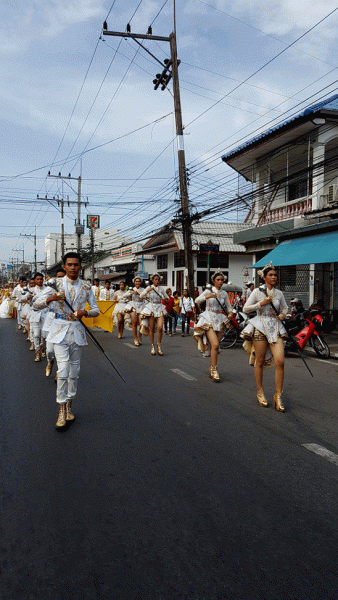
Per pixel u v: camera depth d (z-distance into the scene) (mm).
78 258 4777
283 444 4184
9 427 4672
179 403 5590
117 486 3314
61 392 4582
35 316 8547
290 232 13961
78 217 37000
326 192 13758
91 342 11695
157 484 3348
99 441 4242
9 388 6441
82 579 2287
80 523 2811
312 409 5375
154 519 2857
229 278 25875
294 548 2547
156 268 30562
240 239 16891
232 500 3105
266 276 5488
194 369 7934
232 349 10914
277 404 5320
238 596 2152
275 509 2986
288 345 9711
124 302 12766
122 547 2557
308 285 14453
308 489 3279
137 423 4777
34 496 3160
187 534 2688
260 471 3582
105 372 7539
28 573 2336
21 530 2730
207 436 4383
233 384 6730
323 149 13344
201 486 3314
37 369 7879
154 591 2193
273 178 17078
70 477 3467
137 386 6512
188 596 2154
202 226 26812
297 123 13203
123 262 35812
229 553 2498
